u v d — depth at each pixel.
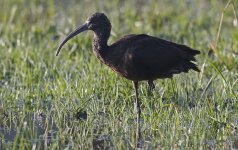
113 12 21.12
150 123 11.58
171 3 22.47
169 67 12.67
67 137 11.18
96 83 13.39
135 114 12.20
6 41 17.09
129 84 13.37
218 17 20.00
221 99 12.44
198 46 17.00
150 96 12.88
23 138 10.84
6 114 12.34
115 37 17.16
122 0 23.03
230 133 11.18
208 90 13.62
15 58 15.34
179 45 12.96
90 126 11.66
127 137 11.18
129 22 19.53
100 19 12.90
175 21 19.59
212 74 14.21
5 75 14.58
